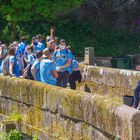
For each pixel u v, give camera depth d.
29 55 16.38
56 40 18.50
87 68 15.88
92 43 41.00
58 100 10.13
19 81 11.99
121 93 14.52
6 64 14.52
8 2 30.72
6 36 39.16
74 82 16.05
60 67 15.20
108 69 15.00
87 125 9.10
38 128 11.09
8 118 12.21
